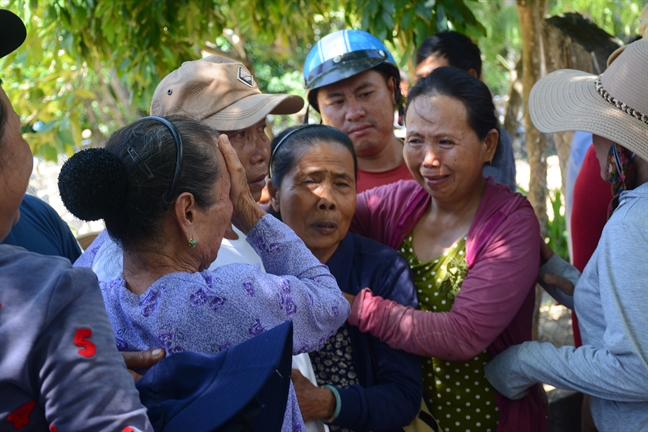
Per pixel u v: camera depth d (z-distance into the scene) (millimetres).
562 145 4297
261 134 2246
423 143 2107
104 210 1312
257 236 1589
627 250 1767
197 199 1360
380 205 2379
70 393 996
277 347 1206
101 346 1041
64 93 5395
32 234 1797
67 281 1050
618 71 1893
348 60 2863
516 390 2057
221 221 1421
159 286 1351
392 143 3049
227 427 1164
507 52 10875
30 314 1009
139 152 1327
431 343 1949
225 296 1347
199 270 1441
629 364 1756
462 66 3346
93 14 3961
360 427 1856
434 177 2086
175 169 1326
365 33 2988
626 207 1833
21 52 4371
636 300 1744
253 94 2172
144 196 1321
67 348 1008
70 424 995
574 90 2037
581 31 4102
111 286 1408
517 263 2025
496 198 2145
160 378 1257
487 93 2119
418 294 2176
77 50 4203
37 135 4973
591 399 2025
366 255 2143
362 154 2988
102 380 1017
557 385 1960
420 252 2232
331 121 2955
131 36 3963
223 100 2100
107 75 5371
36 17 4590
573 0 8859
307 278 1578
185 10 3805
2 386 994
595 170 2564
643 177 1897
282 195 2104
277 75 12078
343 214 2074
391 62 2953
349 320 1994
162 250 1369
